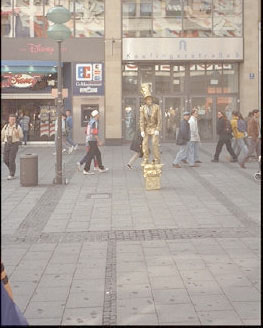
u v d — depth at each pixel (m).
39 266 6.86
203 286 5.94
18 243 8.16
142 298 5.59
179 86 28.69
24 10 27.03
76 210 10.80
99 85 27.55
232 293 5.70
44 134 28.86
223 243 7.92
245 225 9.16
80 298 5.62
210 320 4.96
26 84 28.16
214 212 10.35
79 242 8.18
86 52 27.38
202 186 13.77
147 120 14.19
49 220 9.89
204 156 21.92
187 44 27.58
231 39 27.67
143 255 7.32
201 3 27.67
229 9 27.73
